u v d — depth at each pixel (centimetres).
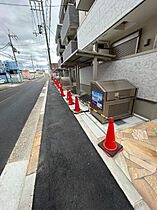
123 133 243
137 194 121
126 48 420
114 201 117
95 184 138
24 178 151
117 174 148
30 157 195
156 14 280
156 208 106
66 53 1032
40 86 1575
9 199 124
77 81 730
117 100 283
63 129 295
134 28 364
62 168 167
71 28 884
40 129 300
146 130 249
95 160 179
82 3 561
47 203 119
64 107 494
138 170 151
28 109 504
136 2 239
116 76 407
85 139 244
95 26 440
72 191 131
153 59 257
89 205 115
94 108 340
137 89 301
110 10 331
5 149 226
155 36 302
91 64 656
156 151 184
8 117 413
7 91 1241
